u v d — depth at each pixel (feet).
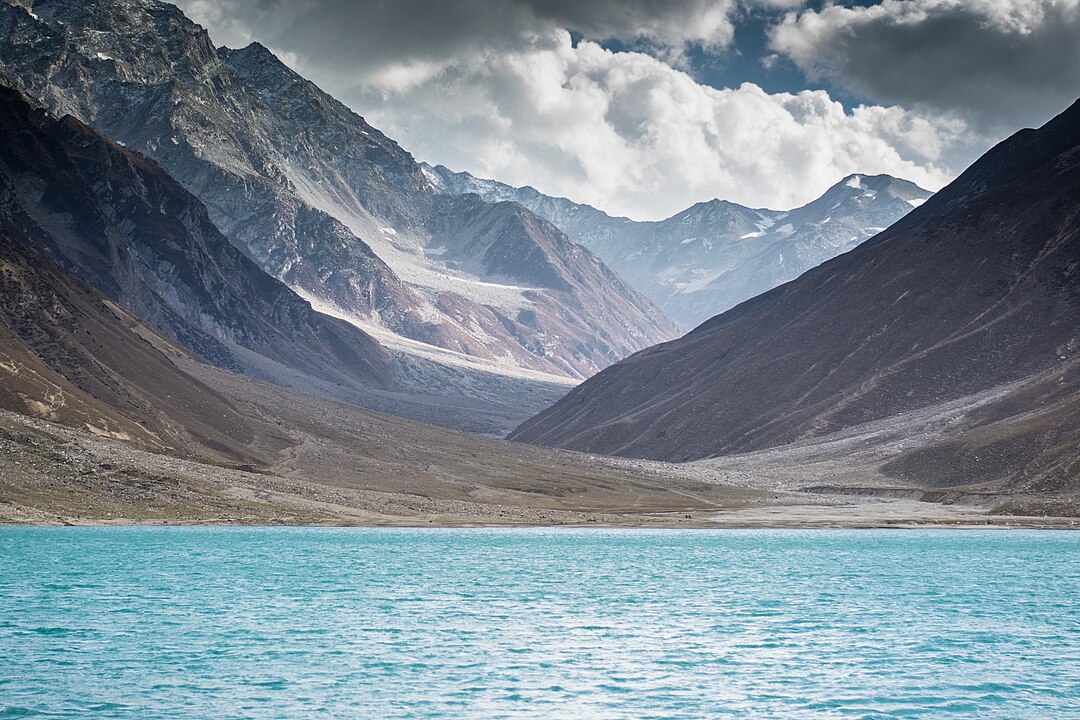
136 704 184.34
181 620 266.57
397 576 374.22
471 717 180.65
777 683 205.57
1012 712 185.16
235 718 177.17
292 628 258.78
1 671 206.90
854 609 299.17
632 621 276.21
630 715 183.11
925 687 202.18
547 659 226.17
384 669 214.28
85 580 340.18
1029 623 273.33
